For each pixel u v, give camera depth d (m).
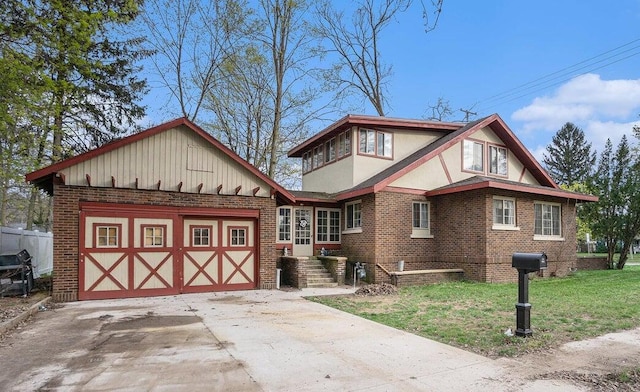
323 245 17.75
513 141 19.19
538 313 8.78
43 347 6.30
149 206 11.72
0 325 7.30
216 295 11.85
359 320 8.30
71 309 9.54
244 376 4.99
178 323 8.01
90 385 4.70
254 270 13.27
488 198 15.02
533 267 6.67
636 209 19.67
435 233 16.73
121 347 6.28
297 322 8.11
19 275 11.46
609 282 14.34
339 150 18.61
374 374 5.07
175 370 5.21
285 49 24.50
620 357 5.75
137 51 21.44
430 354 5.90
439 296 11.50
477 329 7.40
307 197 16.78
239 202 12.98
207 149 12.62
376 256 15.18
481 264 14.90
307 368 5.29
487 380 4.87
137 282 11.48
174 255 12.00
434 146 17.88
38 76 11.17
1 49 10.42
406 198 16.09
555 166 51.69
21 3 10.52
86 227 10.95
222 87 24.42
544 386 4.68
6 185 21.72
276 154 25.20
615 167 20.28
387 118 17.92
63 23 10.62
